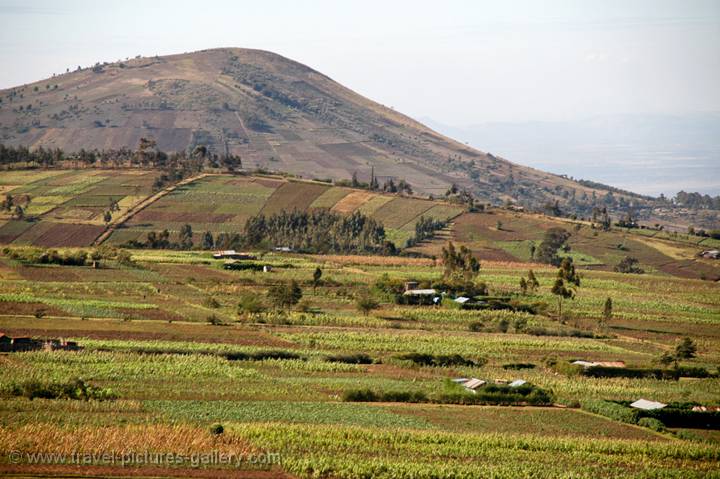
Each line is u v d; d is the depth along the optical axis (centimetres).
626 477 16438
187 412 19088
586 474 16450
